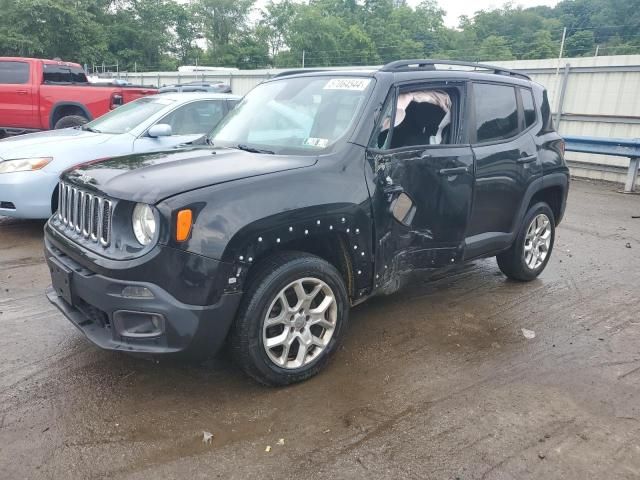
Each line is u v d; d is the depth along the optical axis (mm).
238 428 2980
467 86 4441
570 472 2703
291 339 3330
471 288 5305
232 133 4332
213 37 78938
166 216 2838
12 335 3992
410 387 3441
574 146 11109
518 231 5066
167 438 2881
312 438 2912
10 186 6070
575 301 5012
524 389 3461
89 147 6441
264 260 3211
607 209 9047
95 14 61219
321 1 70688
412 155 3883
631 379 3619
